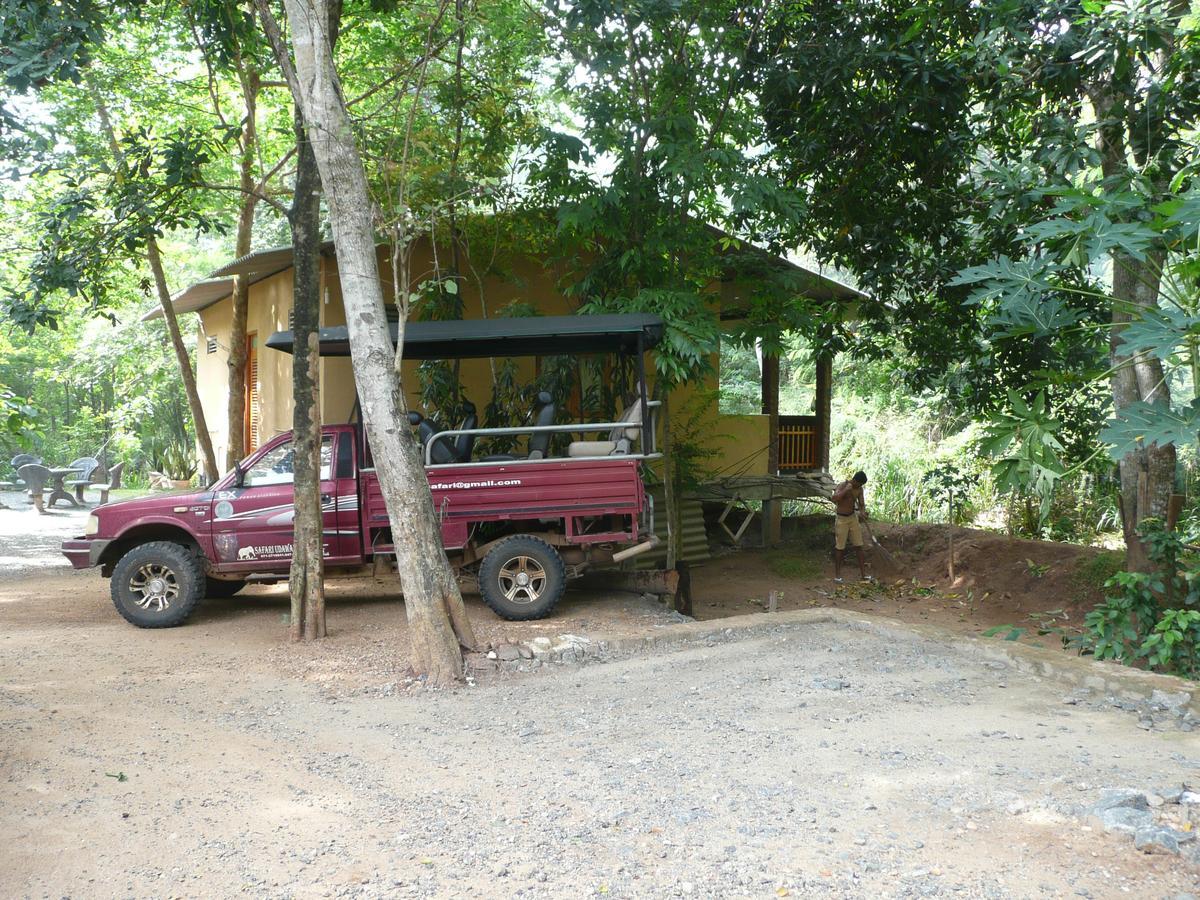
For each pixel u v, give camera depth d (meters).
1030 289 5.70
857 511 14.74
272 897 3.77
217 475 15.66
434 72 11.65
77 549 9.18
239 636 8.63
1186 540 12.91
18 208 13.16
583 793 4.77
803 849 4.02
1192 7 10.98
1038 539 15.67
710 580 14.64
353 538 9.25
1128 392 10.60
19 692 6.76
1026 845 3.97
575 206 10.34
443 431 9.72
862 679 6.90
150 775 5.16
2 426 8.22
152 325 27.33
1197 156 8.09
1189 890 3.58
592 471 9.21
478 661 7.41
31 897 3.80
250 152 13.38
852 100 11.70
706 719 6.02
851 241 12.67
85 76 12.38
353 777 5.14
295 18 7.23
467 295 13.38
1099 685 6.56
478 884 3.84
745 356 27.66
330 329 9.02
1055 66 9.59
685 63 11.00
